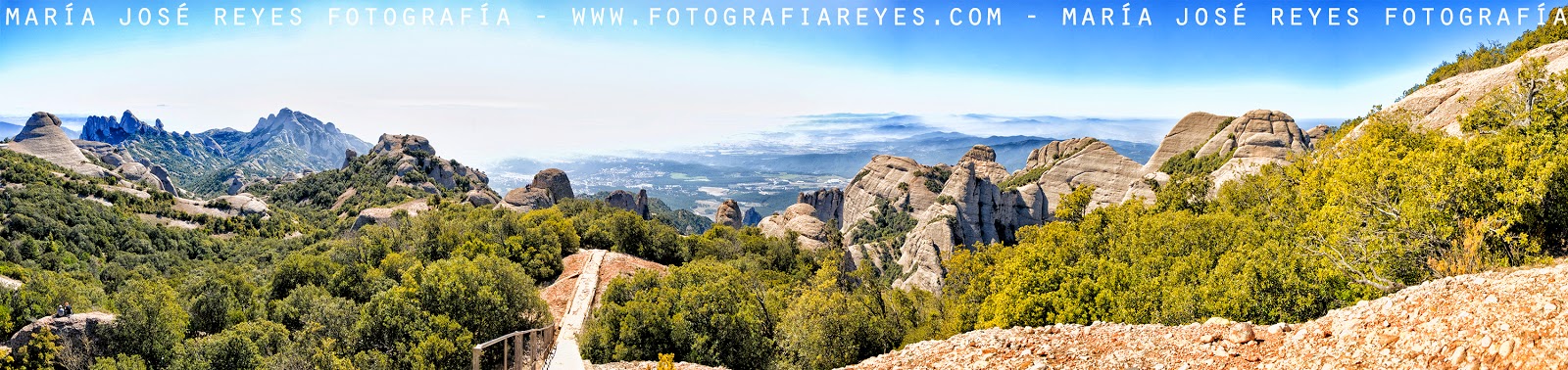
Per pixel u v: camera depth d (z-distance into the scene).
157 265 127.56
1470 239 25.28
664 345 41.16
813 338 45.16
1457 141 31.70
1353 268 27.09
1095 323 19.59
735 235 120.25
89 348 45.56
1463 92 62.19
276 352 45.78
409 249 78.00
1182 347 16.56
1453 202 27.78
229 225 167.62
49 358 43.69
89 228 129.75
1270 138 111.25
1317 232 32.34
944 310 62.34
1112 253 51.69
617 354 40.16
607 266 71.69
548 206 157.62
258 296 63.00
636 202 173.75
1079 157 138.75
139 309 47.22
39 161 178.75
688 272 53.53
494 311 43.66
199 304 56.91
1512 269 15.98
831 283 57.16
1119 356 16.66
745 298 48.84
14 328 51.16
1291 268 29.09
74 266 112.56
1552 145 32.12
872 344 47.56
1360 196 31.75
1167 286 36.16
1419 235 27.42
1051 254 52.91
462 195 193.38
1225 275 32.47
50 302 57.12
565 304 58.59
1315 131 116.81
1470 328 13.03
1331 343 14.73
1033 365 16.86
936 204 119.62
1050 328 19.67
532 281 54.25
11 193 131.88
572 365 28.64
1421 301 14.86
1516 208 26.31
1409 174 30.73
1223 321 17.47
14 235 113.56
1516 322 12.52
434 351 37.78
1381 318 14.80
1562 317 11.99
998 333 19.91
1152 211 74.94
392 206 165.38
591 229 95.19
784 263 110.12
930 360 19.09
